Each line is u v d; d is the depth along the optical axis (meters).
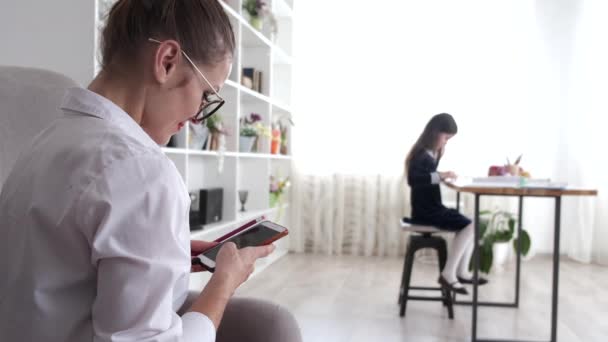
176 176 0.55
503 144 4.24
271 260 3.92
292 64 4.34
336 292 3.09
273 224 0.92
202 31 0.62
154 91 0.62
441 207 2.80
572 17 4.27
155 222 0.50
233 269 0.68
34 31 1.65
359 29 4.33
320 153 4.36
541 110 4.32
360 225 4.33
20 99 0.92
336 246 4.36
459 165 4.26
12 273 0.52
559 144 4.32
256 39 3.42
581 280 3.52
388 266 3.88
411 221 2.83
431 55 4.28
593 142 4.13
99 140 0.52
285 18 4.36
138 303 0.49
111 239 0.49
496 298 3.04
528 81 4.32
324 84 4.36
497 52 4.24
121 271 0.49
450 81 4.27
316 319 2.56
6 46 1.66
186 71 0.62
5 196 0.55
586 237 4.11
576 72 4.27
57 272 0.51
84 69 1.64
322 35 4.36
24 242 0.51
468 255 3.04
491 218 4.10
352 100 4.34
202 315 0.61
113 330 0.49
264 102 3.66
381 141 4.30
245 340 0.82
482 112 4.25
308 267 3.79
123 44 0.61
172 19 0.60
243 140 3.25
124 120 0.58
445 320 2.60
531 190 2.13
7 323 0.52
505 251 3.84
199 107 0.70
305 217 4.43
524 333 2.41
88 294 0.52
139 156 0.52
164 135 0.66
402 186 4.28
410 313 2.71
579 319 2.64
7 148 0.90
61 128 0.56
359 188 4.32
